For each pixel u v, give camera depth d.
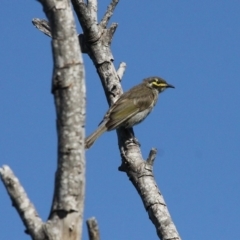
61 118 10.62
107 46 22.28
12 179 10.62
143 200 18.02
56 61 10.62
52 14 10.61
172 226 17.27
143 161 18.69
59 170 10.69
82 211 10.78
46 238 10.62
